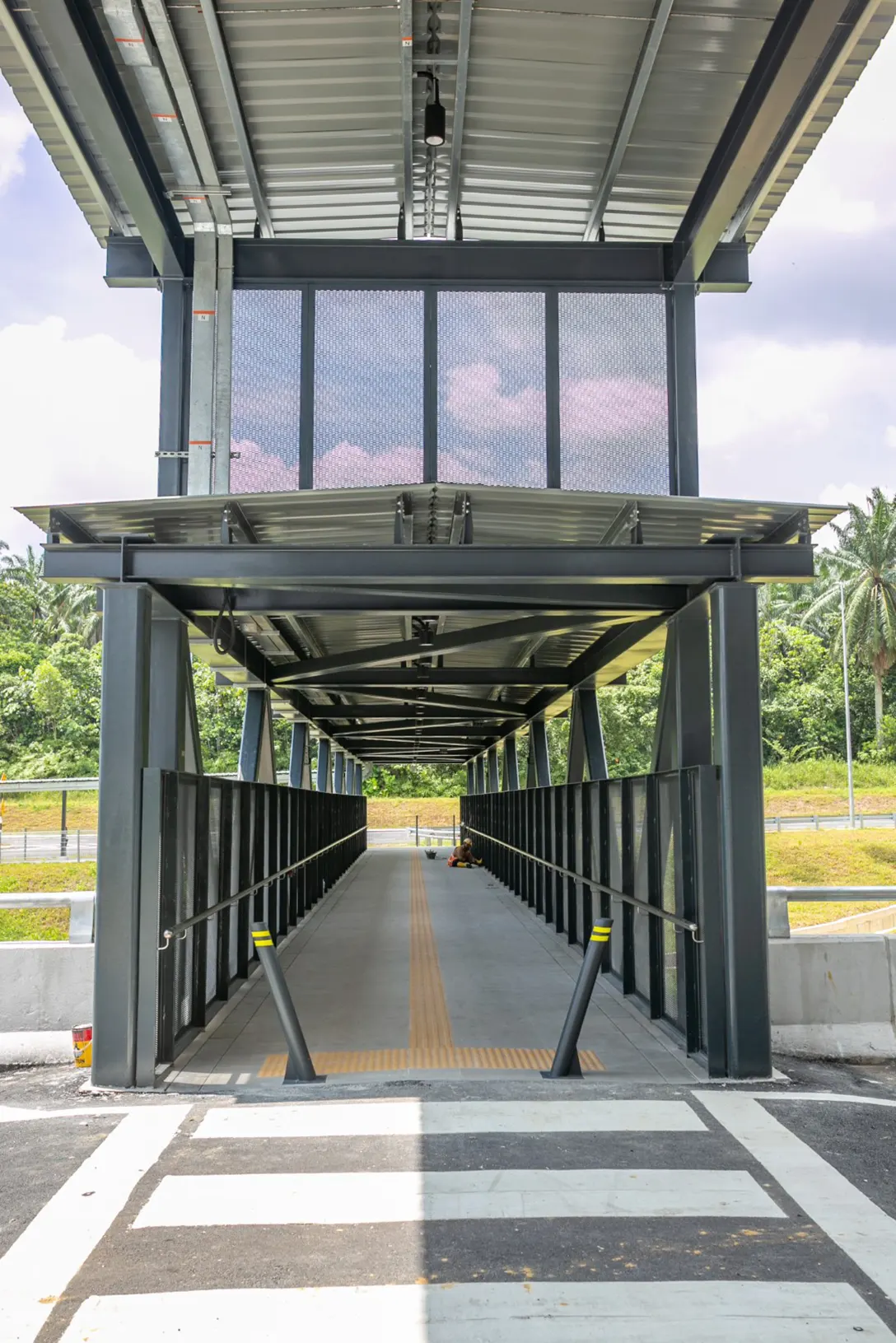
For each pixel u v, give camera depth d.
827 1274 3.42
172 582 6.12
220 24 6.15
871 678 65.88
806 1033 6.89
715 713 6.27
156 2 5.64
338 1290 3.31
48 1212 3.94
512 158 7.78
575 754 13.30
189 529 6.74
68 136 7.14
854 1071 6.50
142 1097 5.53
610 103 7.07
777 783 60.91
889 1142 4.77
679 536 6.93
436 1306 3.21
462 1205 4.01
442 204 8.53
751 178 7.18
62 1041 6.67
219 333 8.02
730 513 6.32
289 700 14.59
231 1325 3.10
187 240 8.31
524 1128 4.93
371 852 33.50
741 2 6.06
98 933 5.80
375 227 8.79
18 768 62.50
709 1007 5.96
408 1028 7.11
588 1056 6.35
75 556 6.04
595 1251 3.60
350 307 8.19
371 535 7.38
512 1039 6.79
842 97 6.85
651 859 7.28
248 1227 3.80
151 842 5.88
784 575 6.24
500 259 8.28
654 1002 7.18
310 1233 3.75
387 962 9.86
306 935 11.84
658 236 8.78
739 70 6.70
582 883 9.92
